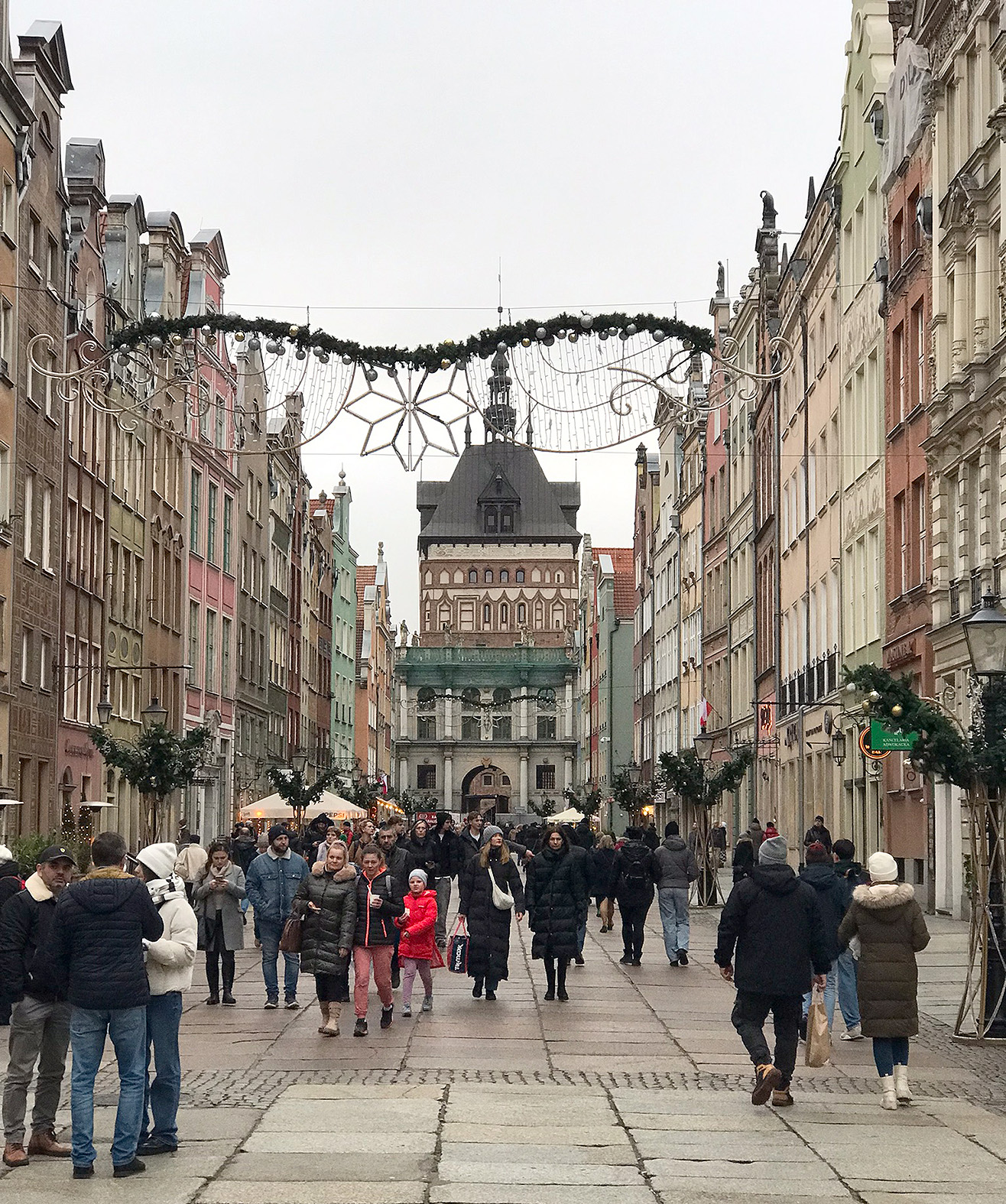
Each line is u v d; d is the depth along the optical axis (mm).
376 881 18609
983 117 31422
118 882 11180
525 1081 14992
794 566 54125
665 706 92562
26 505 40281
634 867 27406
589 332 20359
